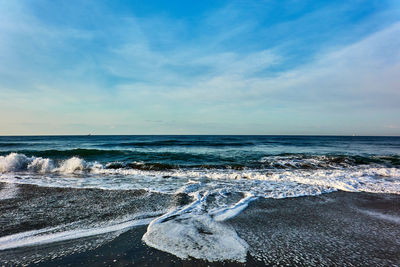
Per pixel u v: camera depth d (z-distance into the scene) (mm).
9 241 2916
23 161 9844
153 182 6734
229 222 3582
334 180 6824
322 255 2588
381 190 5832
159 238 2953
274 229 3320
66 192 5516
